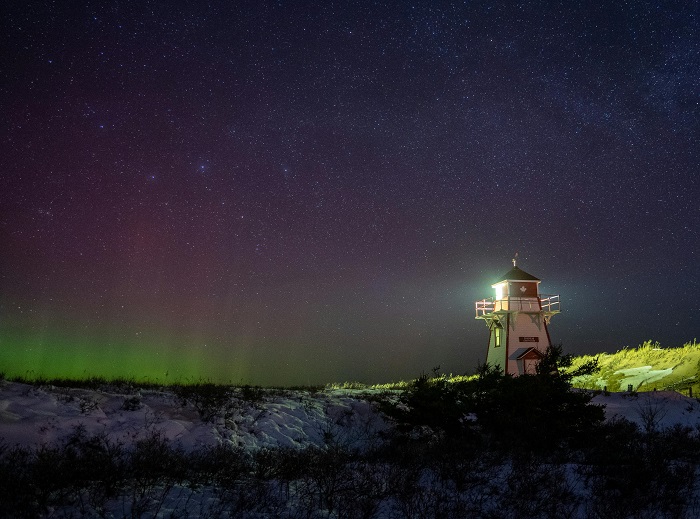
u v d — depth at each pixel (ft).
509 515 26.53
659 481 31.22
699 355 134.31
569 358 49.03
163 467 30.96
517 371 123.65
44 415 40.42
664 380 126.21
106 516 23.15
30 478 26.81
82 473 28.27
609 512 26.09
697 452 41.96
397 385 95.96
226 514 24.45
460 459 35.32
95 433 39.83
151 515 23.53
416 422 44.65
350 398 66.18
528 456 37.63
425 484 31.48
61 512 23.21
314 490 28.78
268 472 32.83
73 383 56.95
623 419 55.11
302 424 53.93
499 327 132.26
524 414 43.42
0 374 52.75
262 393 64.80
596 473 33.78
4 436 35.53
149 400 51.65
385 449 41.96
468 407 44.24
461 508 26.76
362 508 25.80
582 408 43.78
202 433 45.16
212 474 31.12
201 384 67.77
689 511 27.20
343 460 36.52
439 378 48.06
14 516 22.24
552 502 27.94
